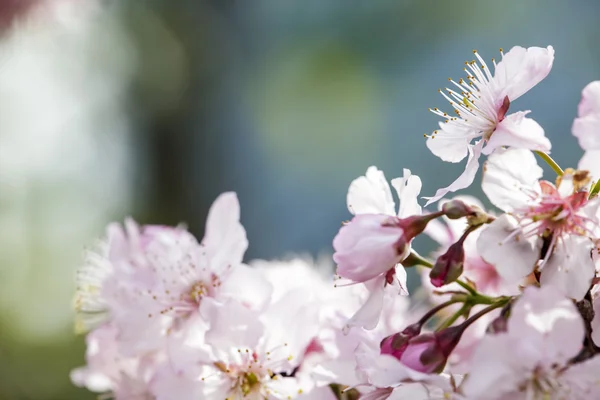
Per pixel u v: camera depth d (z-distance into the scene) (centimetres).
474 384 42
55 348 135
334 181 178
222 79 172
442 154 46
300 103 179
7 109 150
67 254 154
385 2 182
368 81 181
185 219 163
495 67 45
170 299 48
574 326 42
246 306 47
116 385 50
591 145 44
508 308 43
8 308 141
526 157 44
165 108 165
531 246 44
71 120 160
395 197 47
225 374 47
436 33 180
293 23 181
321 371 45
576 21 171
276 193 174
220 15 174
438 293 45
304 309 47
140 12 166
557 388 42
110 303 50
